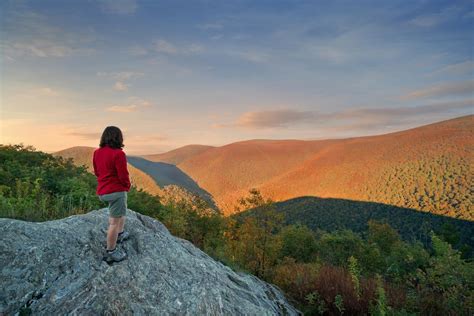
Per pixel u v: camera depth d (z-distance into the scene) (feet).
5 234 16.07
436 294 28.09
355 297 28.78
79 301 14.46
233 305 18.06
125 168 15.69
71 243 17.04
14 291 14.32
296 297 31.65
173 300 15.99
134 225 20.02
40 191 34.22
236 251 46.65
